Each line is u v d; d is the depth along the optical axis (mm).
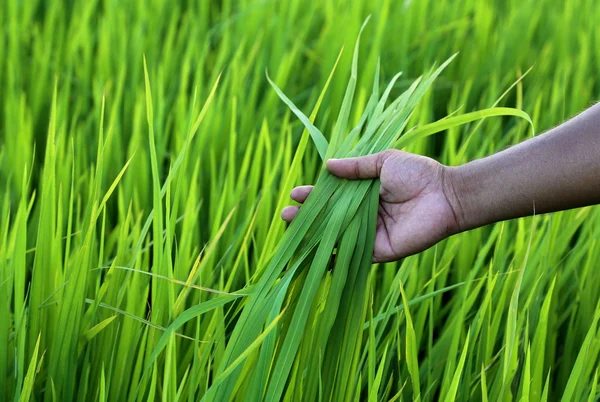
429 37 2436
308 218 1208
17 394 1211
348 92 1285
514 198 1173
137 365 1251
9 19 2455
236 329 1159
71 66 2074
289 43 2455
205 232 1727
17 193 1714
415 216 1206
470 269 1569
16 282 1249
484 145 1769
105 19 2371
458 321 1314
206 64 2326
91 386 1284
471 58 2334
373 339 1217
